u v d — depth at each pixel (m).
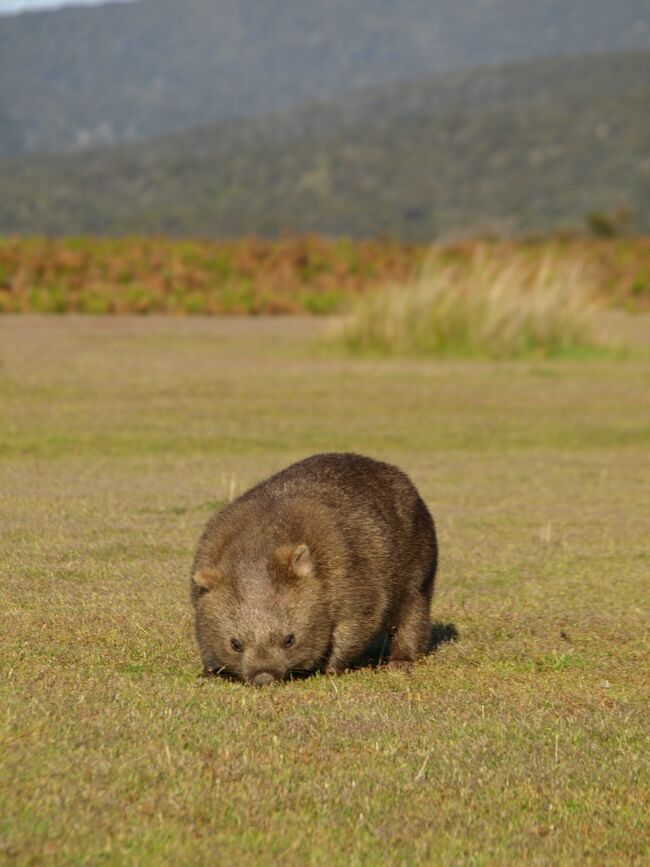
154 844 9.63
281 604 14.77
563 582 20.72
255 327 78.50
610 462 33.81
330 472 16.52
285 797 10.81
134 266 105.00
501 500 27.94
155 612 17.64
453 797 11.10
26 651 15.45
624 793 11.42
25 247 108.38
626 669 16.11
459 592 20.02
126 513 24.67
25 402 41.12
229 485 28.25
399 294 64.88
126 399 42.75
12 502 25.56
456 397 46.12
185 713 13.13
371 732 12.84
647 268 117.56
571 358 62.38
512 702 14.39
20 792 10.41
